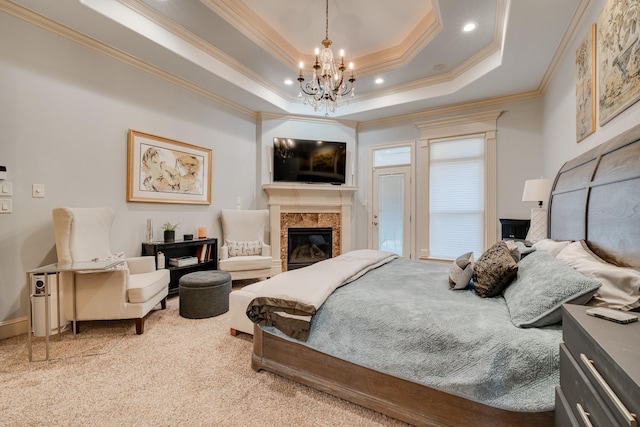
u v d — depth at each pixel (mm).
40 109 2566
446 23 2922
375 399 1470
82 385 1717
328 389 1611
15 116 2426
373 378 1477
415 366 1332
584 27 2363
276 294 1746
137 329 2416
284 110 4875
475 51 3445
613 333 773
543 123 3793
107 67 3039
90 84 2904
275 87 4594
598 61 2082
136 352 2119
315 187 4930
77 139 2811
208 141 4180
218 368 1918
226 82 3816
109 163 3062
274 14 3129
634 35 1602
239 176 4691
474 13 2770
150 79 3438
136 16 2783
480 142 4355
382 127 5188
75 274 2361
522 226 3826
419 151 4836
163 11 2859
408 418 1377
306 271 2059
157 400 1588
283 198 4938
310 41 3648
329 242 5219
